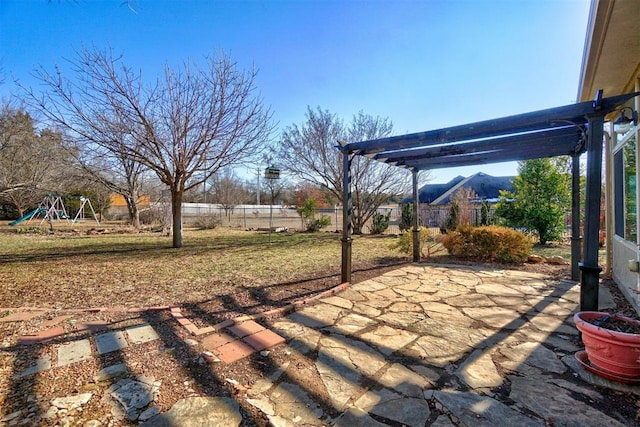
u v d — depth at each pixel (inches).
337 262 246.2
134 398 70.1
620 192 161.6
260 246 351.6
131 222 663.8
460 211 456.4
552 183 353.7
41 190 503.8
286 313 129.9
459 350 95.9
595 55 125.1
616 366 76.0
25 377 77.8
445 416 65.1
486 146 170.1
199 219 695.1
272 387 76.2
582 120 113.5
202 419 63.7
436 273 208.8
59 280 184.5
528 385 76.3
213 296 151.9
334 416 65.6
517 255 243.8
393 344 100.3
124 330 108.6
